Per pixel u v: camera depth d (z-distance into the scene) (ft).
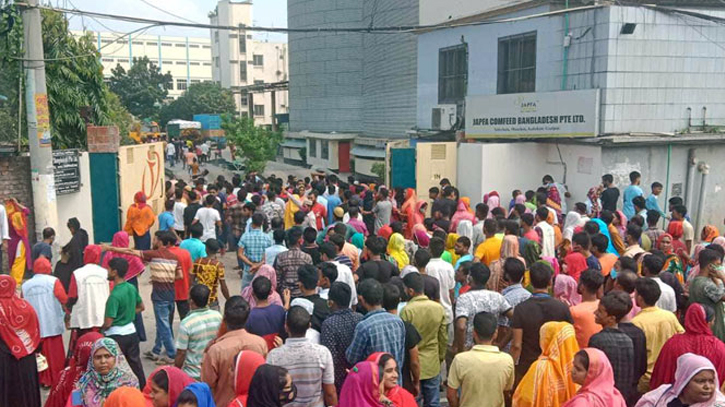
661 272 23.77
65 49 55.06
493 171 57.41
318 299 20.03
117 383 16.30
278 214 44.24
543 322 18.30
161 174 57.93
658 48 52.31
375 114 118.42
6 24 38.78
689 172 54.13
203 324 19.61
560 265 29.78
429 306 20.01
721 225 55.93
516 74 62.18
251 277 31.65
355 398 14.55
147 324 33.04
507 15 62.59
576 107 51.52
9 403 20.22
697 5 54.70
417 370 18.83
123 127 91.45
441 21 75.25
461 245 28.02
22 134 43.24
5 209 37.29
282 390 14.07
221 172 122.11
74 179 45.09
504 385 16.55
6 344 20.02
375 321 17.72
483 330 16.78
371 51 119.14
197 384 13.87
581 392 13.87
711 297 21.57
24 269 38.27
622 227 34.71
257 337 17.52
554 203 47.09
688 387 13.48
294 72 151.94
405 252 29.94
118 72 220.23
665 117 53.47
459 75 71.72
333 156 133.28
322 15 138.31
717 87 54.75
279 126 163.94
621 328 17.44
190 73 346.74
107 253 29.01
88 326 23.73
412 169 60.75
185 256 27.48
